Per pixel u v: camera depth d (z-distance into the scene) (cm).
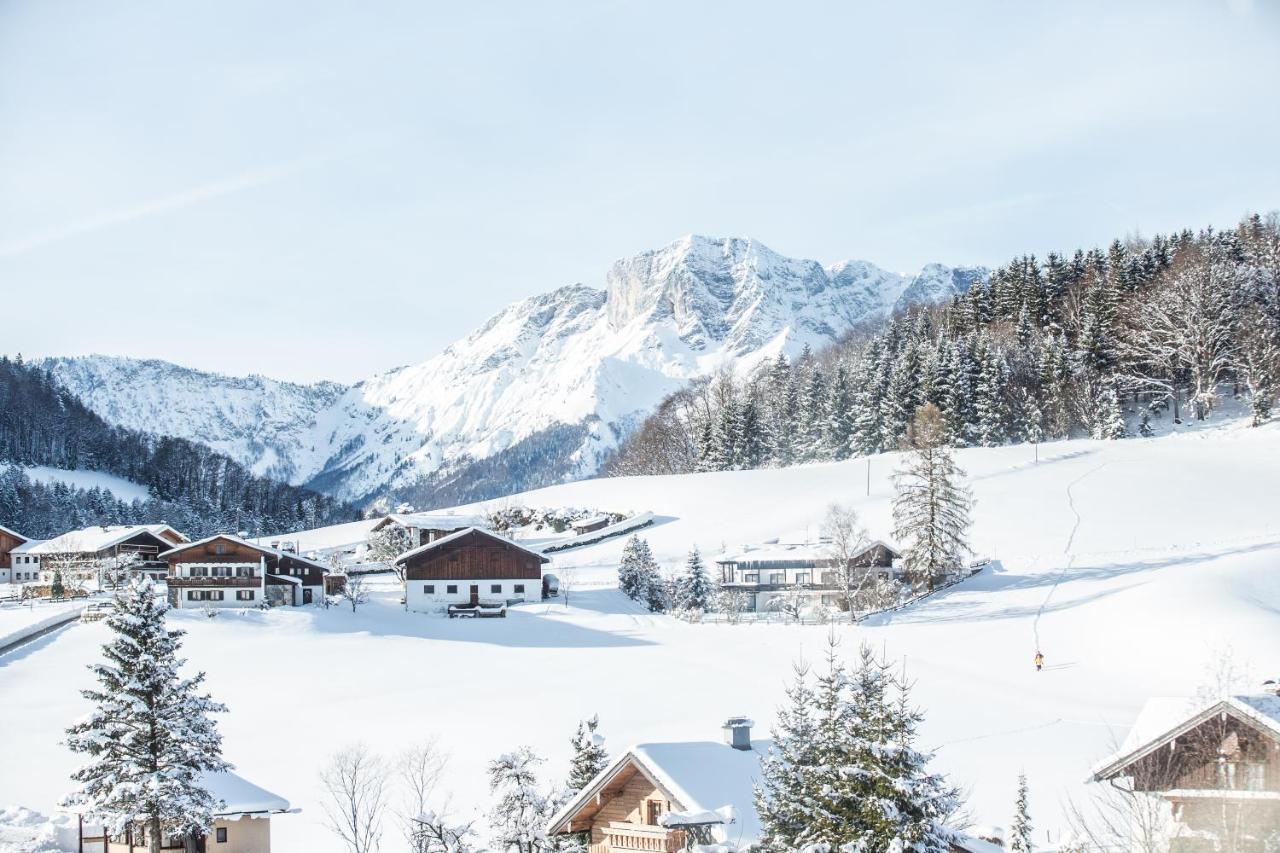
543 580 11712
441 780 5622
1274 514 11662
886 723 2861
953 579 10862
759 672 7950
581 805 3725
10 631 8525
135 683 4291
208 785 4591
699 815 3219
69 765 5825
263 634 9244
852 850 2752
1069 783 5184
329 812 5091
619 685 7600
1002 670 7881
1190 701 3550
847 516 11912
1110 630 8400
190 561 10406
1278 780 3256
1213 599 8438
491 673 8081
